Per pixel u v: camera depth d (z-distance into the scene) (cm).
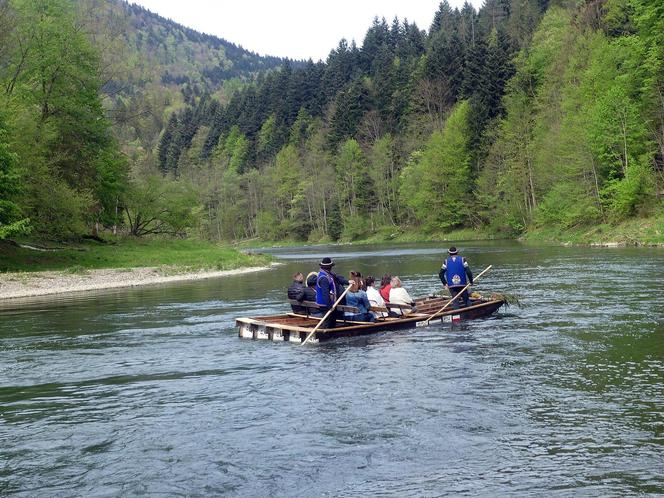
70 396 869
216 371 999
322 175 9606
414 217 8450
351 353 1103
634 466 561
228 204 10856
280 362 1049
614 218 4338
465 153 7338
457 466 579
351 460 603
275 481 563
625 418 684
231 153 12838
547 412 716
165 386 911
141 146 6044
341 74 11662
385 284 1491
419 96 8962
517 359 991
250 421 730
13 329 1509
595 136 4428
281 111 12088
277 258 5041
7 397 871
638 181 4038
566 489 522
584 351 1026
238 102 14250
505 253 3869
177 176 13100
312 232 9781
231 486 556
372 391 836
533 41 7662
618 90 4356
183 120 15625
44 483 570
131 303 2058
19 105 3500
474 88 8012
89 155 4216
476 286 2047
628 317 1330
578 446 611
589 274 2258
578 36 6169
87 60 4181
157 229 5625
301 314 1397
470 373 913
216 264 3800
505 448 616
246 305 1897
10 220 2988
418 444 636
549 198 5284
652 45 4362
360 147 9494
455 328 1319
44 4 3934
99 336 1376
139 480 573
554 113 5834
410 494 526
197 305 1938
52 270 3206
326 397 816
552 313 1449
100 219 4653
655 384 810
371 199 9112
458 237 7262
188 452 638
